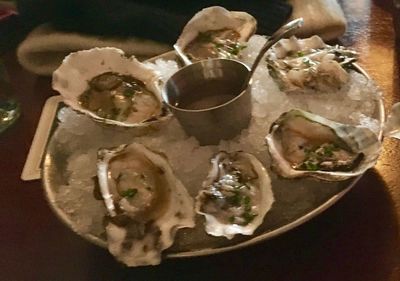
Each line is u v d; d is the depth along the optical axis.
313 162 0.38
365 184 0.42
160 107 0.42
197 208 0.37
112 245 0.36
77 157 0.43
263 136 0.40
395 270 0.37
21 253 0.44
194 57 0.47
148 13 0.55
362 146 0.37
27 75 0.60
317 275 0.38
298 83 0.42
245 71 0.41
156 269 0.40
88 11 0.57
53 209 0.40
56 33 0.58
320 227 0.40
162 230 0.36
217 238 0.36
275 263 0.38
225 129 0.40
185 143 0.41
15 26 0.66
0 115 0.55
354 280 0.37
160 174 0.39
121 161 0.39
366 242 0.38
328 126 0.39
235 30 0.48
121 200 0.38
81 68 0.45
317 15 0.53
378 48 0.52
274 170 0.37
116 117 0.44
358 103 0.42
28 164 0.50
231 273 0.38
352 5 0.58
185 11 0.55
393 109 0.41
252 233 0.35
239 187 0.38
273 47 0.45
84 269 0.41
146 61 0.50
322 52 0.44
